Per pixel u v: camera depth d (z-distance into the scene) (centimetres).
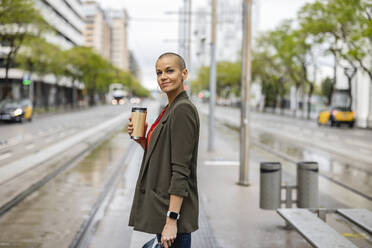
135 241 529
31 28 3475
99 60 6869
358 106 4166
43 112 4866
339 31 2936
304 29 3081
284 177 1007
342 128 3141
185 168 222
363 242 516
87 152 1477
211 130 1505
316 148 1703
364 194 820
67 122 3175
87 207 704
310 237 369
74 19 8644
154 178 232
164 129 231
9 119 2912
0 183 895
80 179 966
